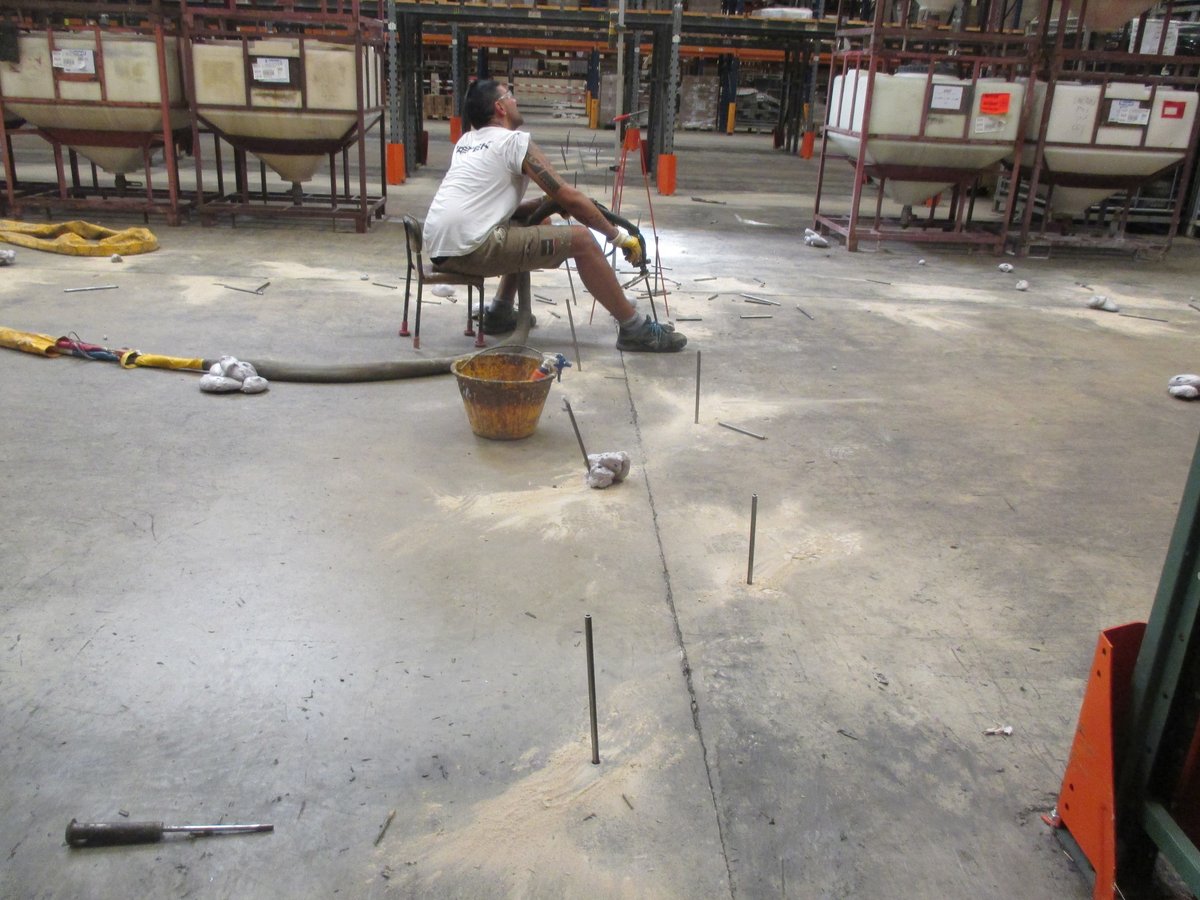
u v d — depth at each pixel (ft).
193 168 40.40
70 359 14.62
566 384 14.80
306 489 10.63
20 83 24.94
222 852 5.80
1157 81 27.20
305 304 18.93
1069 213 30.45
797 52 63.41
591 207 15.33
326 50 25.55
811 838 6.11
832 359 17.10
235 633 7.90
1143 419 14.55
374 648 7.81
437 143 56.59
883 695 7.57
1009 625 8.69
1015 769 6.82
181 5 25.16
